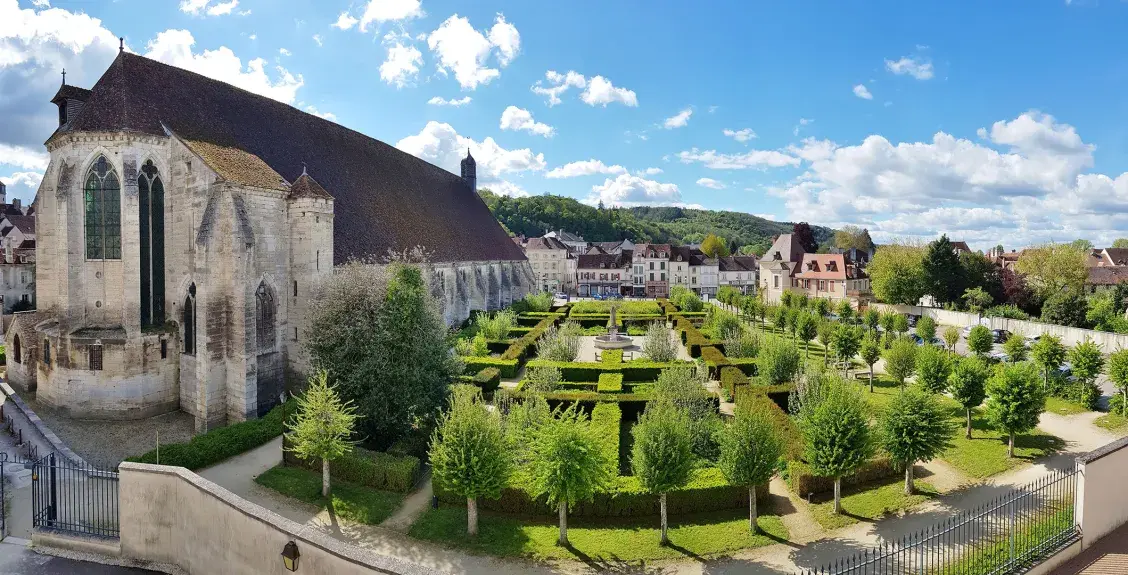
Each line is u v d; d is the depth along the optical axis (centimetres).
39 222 4047
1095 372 4122
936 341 6675
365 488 2738
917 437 2677
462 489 2266
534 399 3494
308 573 1542
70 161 3703
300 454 2798
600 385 4306
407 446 3134
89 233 3766
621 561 2153
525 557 2173
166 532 1953
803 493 2702
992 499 2645
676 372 3728
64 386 3762
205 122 4212
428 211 7300
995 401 3212
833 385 2834
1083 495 1975
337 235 4894
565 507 2269
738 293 11212
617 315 8756
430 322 3275
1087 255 11862
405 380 3056
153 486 1966
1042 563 1850
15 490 2564
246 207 3769
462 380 4366
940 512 2538
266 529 1652
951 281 9556
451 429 2352
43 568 1947
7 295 7375
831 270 11506
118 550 2005
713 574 2067
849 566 2081
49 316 4100
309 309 3706
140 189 3778
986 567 1920
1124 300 8994
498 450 2342
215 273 3625
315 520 2453
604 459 2306
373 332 3100
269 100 5178
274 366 4038
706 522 2444
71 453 3084
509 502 2534
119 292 3788
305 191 4144
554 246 16212
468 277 7731
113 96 3731
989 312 8425
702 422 3169
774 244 14362
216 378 3644
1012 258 14262
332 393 2770
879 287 10069
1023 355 5147
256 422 3362
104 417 3722
